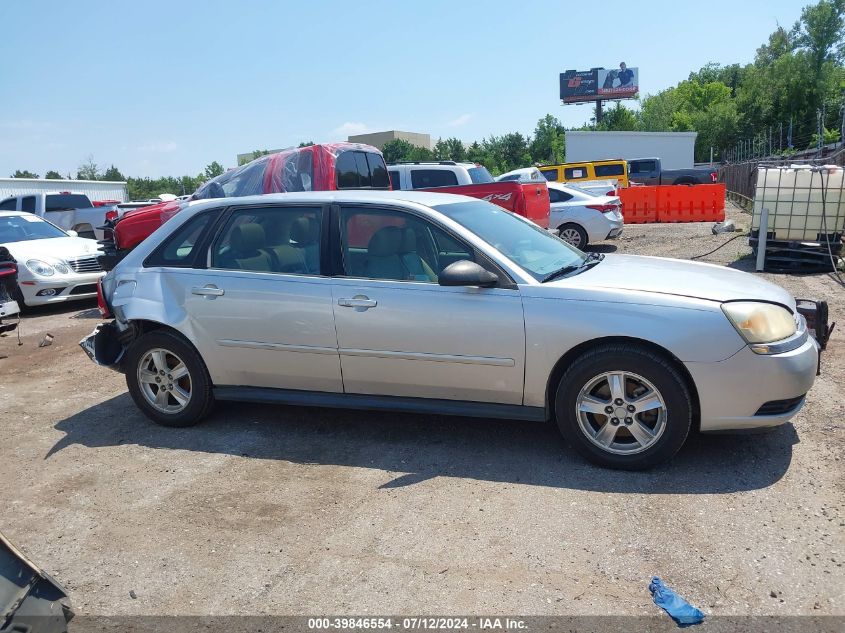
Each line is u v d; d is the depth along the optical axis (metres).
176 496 4.03
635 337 3.85
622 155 36.84
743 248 13.02
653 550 3.20
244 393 4.89
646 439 3.93
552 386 4.19
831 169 9.91
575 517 3.53
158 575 3.25
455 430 4.79
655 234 17.31
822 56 55.50
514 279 4.15
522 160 63.66
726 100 71.94
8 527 3.79
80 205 19.86
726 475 3.88
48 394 6.27
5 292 8.49
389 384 4.46
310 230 4.68
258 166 9.36
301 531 3.56
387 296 4.34
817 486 3.69
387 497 3.87
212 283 4.82
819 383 5.28
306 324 4.54
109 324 5.38
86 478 4.36
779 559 3.08
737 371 3.76
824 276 9.77
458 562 3.20
